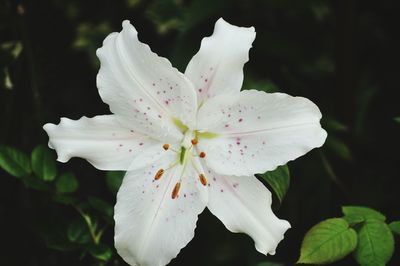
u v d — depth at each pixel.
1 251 0.77
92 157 0.57
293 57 0.79
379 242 0.58
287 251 0.78
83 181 0.80
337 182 0.75
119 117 0.57
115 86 0.56
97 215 0.67
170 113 0.58
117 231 0.57
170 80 0.56
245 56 0.56
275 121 0.56
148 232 0.57
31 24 0.77
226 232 0.77
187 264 0.79
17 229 0.78
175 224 0.58
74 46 0.80
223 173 0.57
